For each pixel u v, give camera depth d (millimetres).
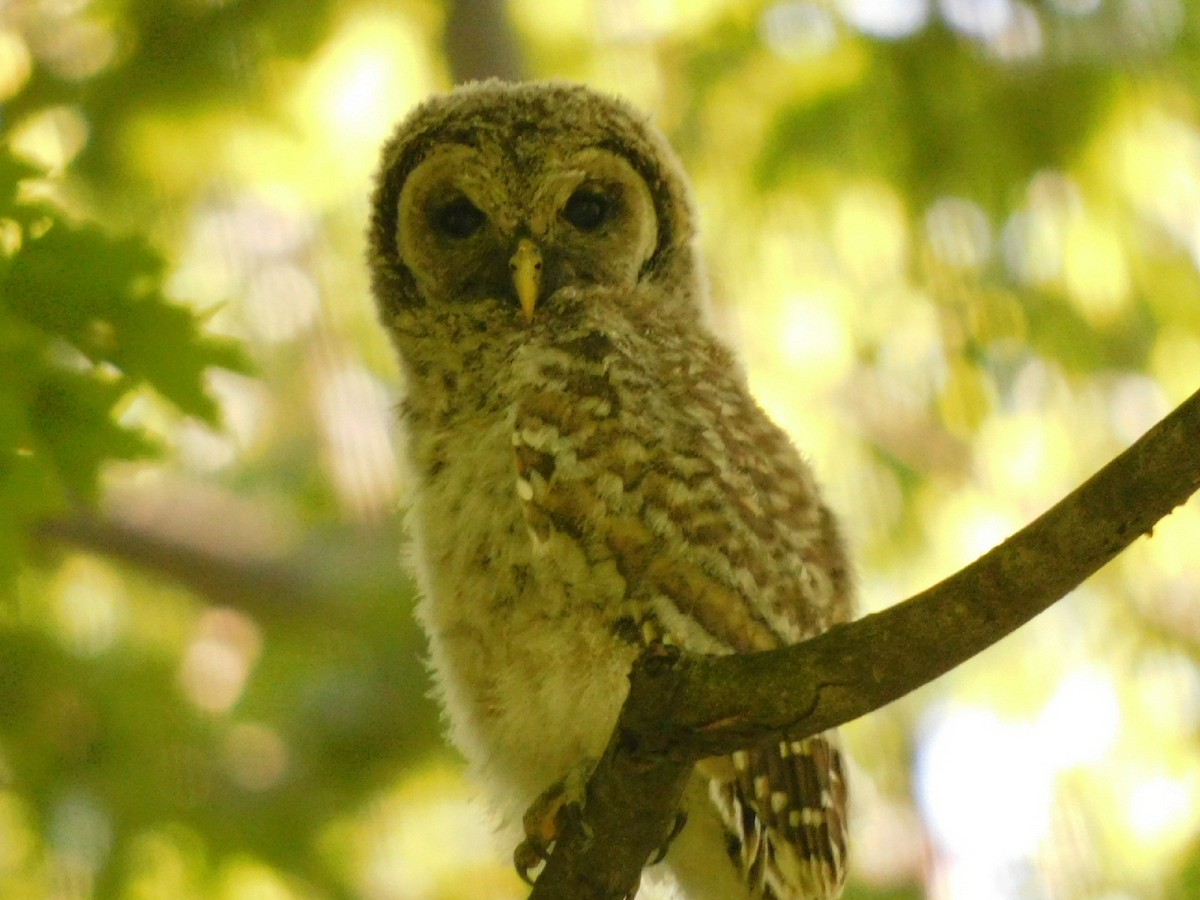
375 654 15062
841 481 14008
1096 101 13312
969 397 14102
